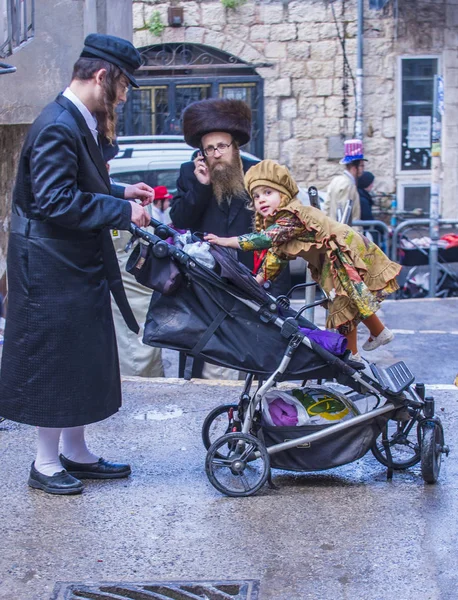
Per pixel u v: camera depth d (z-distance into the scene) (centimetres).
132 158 1072
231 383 594
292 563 358
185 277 417
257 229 461
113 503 415
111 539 380
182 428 513
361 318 455
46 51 700
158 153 1081
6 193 794
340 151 1553
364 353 759
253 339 418
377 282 452
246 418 421
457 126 1557
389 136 1559
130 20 877
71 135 394
